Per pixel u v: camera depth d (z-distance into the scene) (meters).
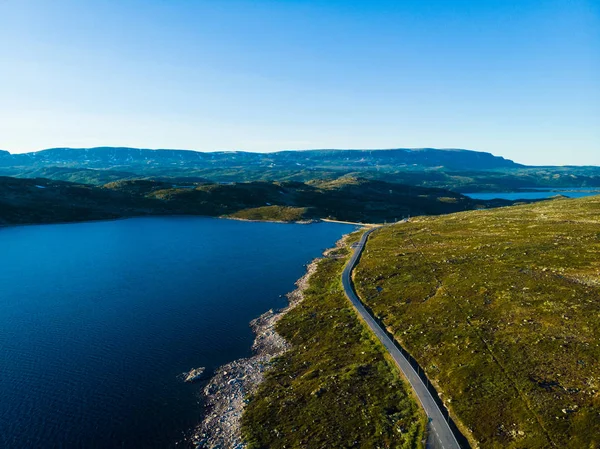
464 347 54.16
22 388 51.53
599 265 75.69
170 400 49.50
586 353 47.19
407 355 55.75
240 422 44.91
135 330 70.56
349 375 51.31
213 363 58.91
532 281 72.06
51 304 84.06
